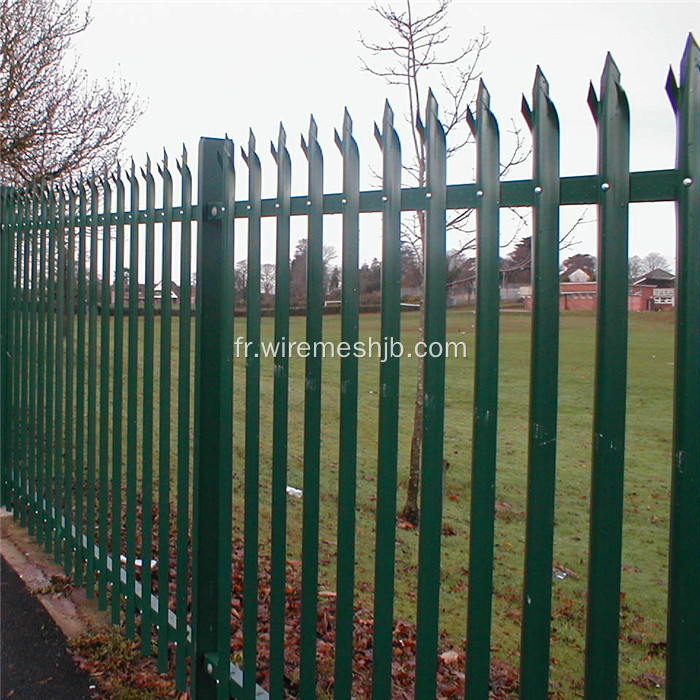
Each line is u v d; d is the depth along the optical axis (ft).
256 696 7.55
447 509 18.01
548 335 4.70
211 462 8.11
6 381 15.25
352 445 6.18
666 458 20.71
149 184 9.30
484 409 5.05
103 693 8.81
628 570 14.29
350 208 6.11
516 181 4.90
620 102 4.37
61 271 12.16
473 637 5.17
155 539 14.28
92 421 11.16
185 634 8.66
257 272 7.39
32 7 28.43
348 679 6.29
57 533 12.75
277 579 7.07
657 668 10.55
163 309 9.05
